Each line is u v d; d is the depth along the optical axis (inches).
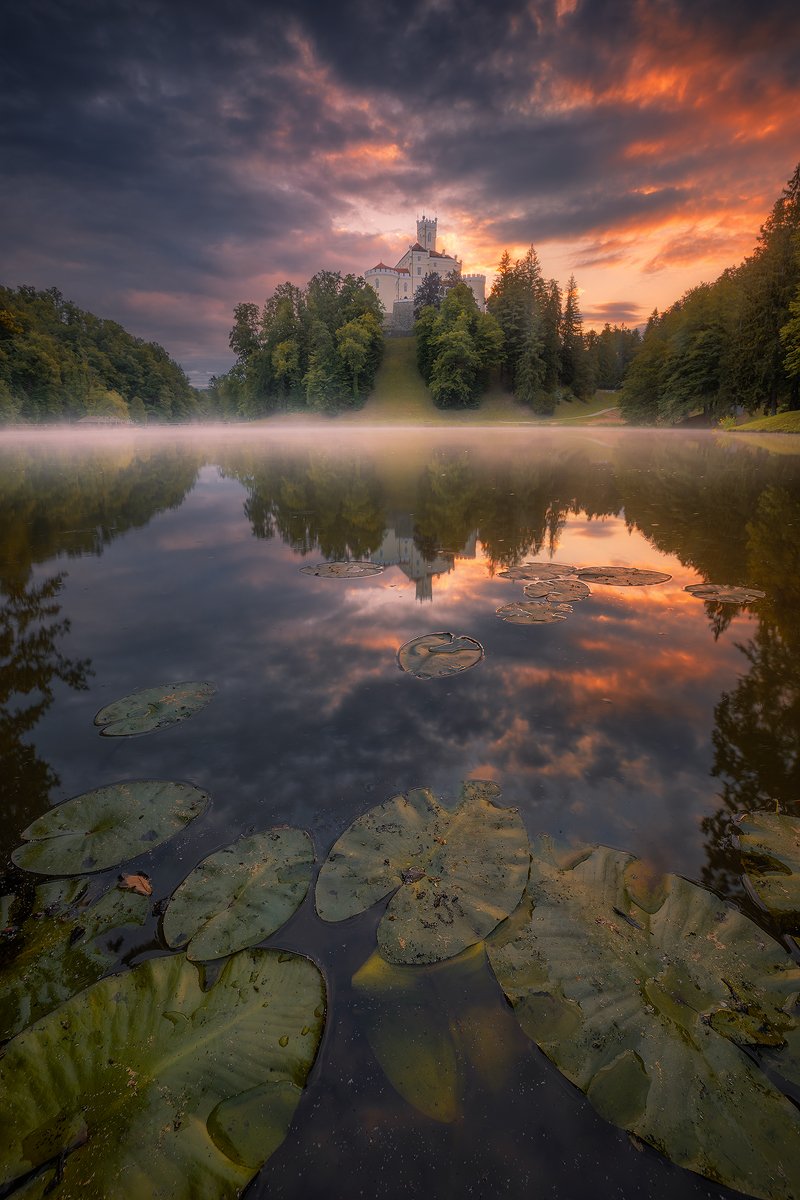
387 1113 57.6
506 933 76.9
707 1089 58.1
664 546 312.7
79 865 92.2
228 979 71.3
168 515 439.5
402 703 143.8
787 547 302.7
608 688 148.8
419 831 96.6
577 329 2719.0
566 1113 57.1
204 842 97.4
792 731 127.1
